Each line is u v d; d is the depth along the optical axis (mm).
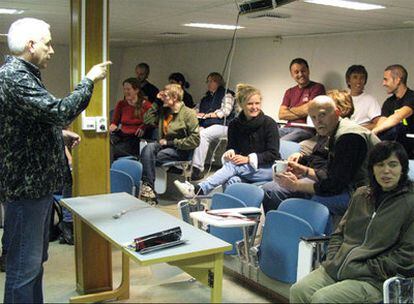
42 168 2391
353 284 2363
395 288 2291
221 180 4211
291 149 4543
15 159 2342
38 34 2359
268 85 7320
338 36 6277
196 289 2508
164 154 5445
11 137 2336
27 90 2262
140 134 5871
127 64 10859
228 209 3012
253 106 4230
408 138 4711
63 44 9961
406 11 4402
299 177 3404
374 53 5875
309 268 2553
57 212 4180
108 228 2367
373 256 2400
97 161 3059
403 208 2379
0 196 2422
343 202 3168
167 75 9508
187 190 4094
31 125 2346
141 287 3211
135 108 5977
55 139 2451
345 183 3109
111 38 8500
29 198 2379
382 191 2469
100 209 2703
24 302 2461
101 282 3148
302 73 5957
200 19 5496
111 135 5980
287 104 6156
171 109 5562
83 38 2914
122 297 3004
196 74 8719
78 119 2979
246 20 5391
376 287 2371
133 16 5387
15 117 2324
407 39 5512
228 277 3287
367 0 3904
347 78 5473
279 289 3000
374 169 2445
